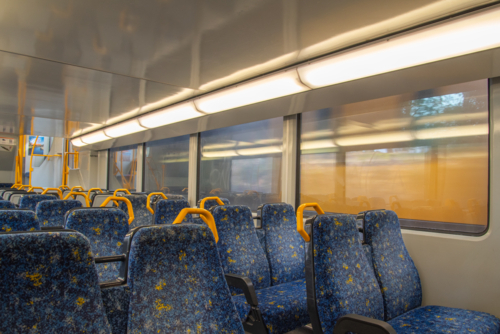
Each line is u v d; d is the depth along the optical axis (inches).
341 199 146.5
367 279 77.0
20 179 465.4
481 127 107.7
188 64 124.2
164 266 44.7
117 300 40.3
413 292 95.3
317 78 120.4
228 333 47.0
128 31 99.0
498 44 85.4
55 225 107.1
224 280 49.8
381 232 91.5
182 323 43.7
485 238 103.1
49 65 128.7
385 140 131.1
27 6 86.7
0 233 32.0
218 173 219.0
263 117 169.0
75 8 87.2
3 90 165.3
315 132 159.5
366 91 123.0
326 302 66.4
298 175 166.1
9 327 30.4
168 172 269.9
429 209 117.3
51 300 33.2
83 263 36.0
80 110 207.9
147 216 163.2
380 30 96.0
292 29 95.9
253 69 128.6
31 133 315.0
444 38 89.2
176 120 199.3
